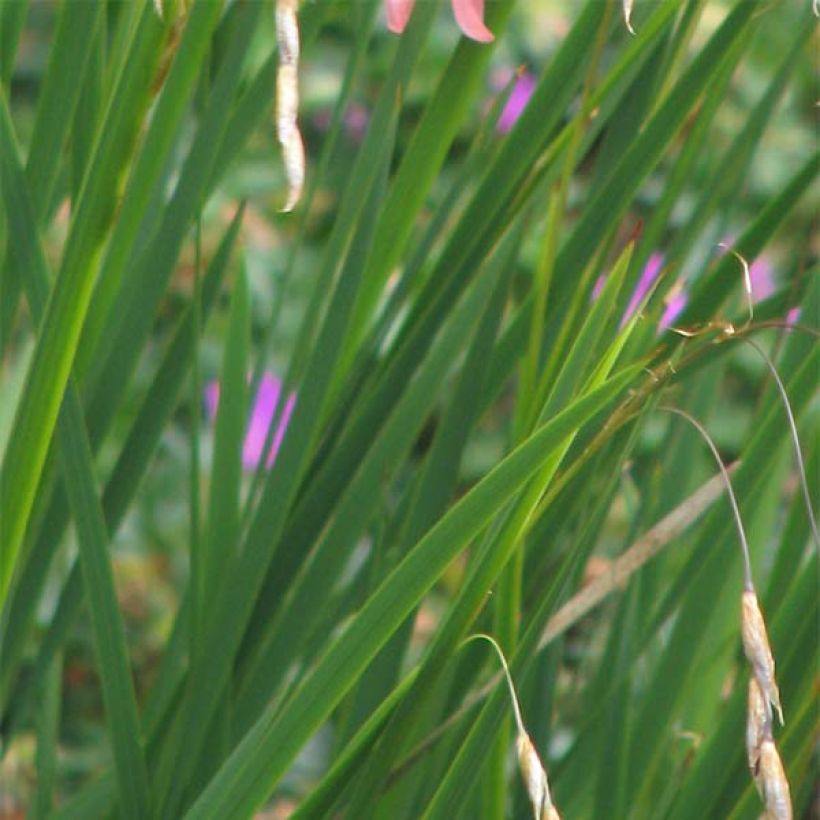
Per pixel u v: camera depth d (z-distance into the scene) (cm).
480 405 101
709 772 99
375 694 101
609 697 104
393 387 101
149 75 88
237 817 90
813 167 99
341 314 98
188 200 96
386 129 98
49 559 100
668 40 101
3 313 100
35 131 96
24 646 101
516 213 99
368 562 105
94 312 96
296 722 89
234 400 102
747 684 99
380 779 94
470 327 100
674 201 102
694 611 103
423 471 101
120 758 96
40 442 90
